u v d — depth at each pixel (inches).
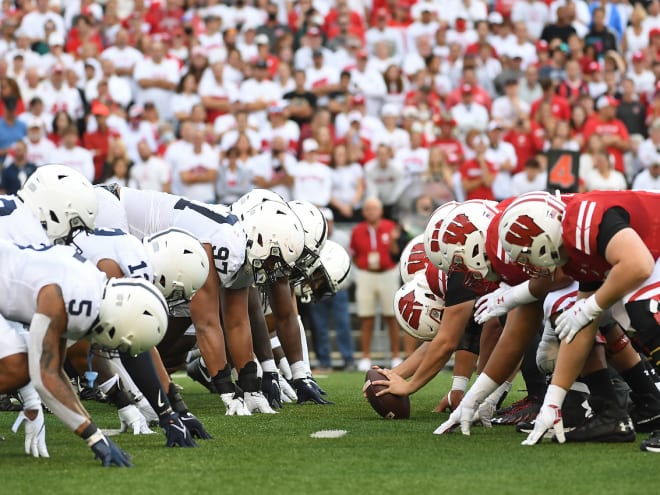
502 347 792.9
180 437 748.0
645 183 1876.2
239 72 2102.6
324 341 1685.5
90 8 2322.8
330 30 2300.7
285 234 923.4
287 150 1908.2
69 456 711.7
